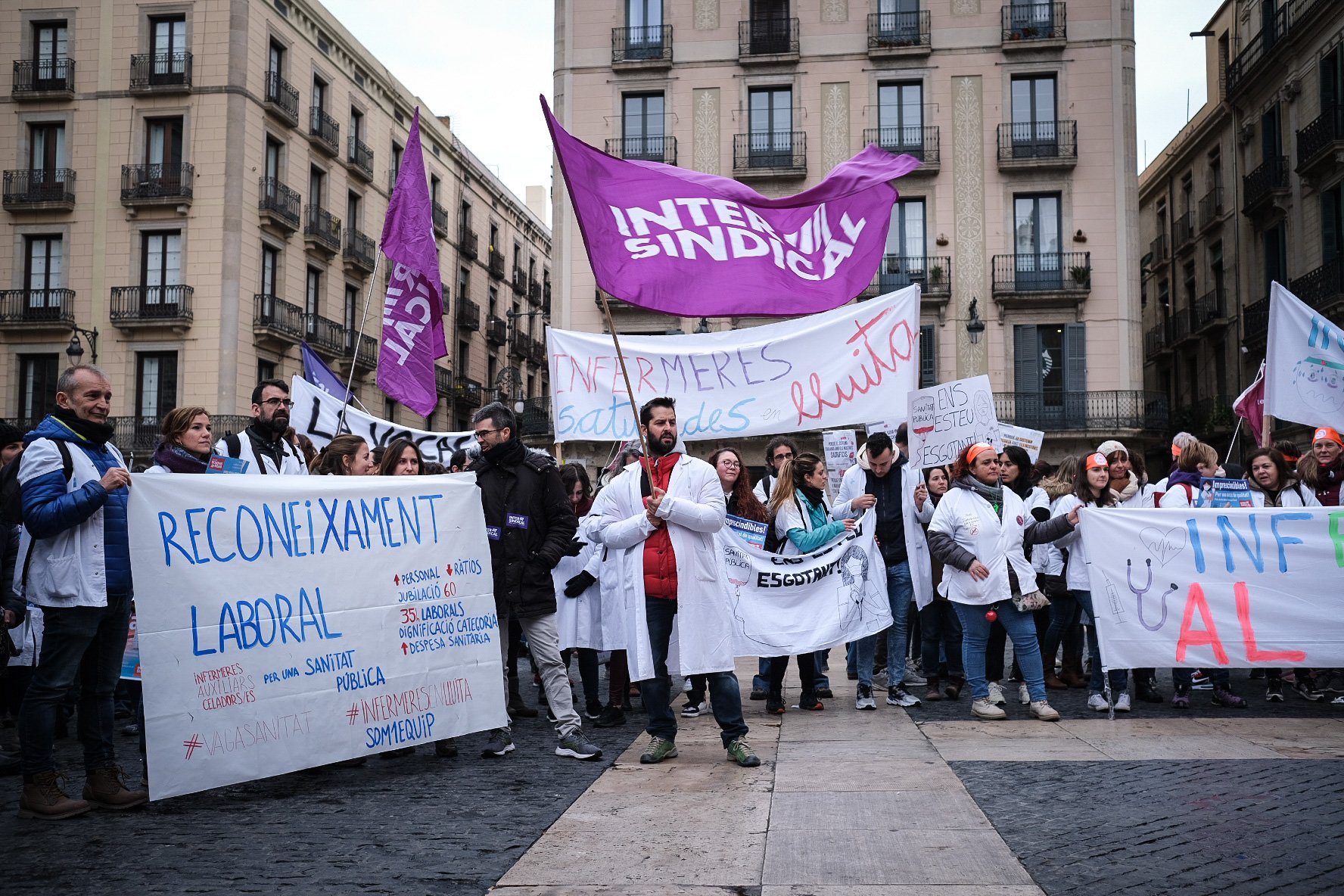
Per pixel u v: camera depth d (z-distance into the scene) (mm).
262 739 4902
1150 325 37281
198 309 29031
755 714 7367
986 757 5492
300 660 5102
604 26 29344
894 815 4293
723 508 5535
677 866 3664
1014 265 28062
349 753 5219
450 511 5875
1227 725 6547
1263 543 7070
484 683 5863
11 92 30094
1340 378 8820
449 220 40844
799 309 6680
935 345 28219
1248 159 29172
